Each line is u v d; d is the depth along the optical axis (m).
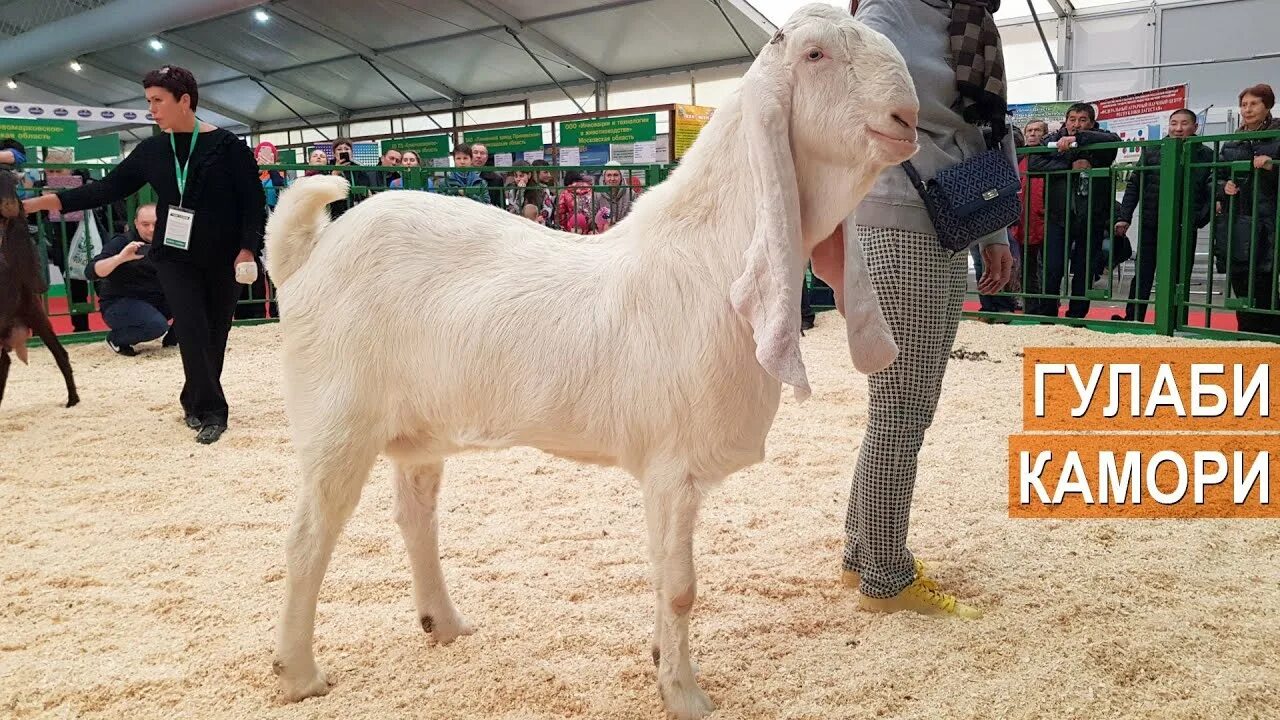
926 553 3.81
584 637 3.08
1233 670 2.77
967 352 8.41
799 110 2.35
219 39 22.06
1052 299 10.14
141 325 9.24
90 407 7.02
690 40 18.25
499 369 2.55
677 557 2.51
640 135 12.27
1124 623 3.12
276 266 2.80
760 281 2.31
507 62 20.91
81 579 3.68
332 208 10.89
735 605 3.36
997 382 7.18
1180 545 3.83
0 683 2.82
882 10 3.06
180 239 5.75
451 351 2.59
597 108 20.89
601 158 12.64
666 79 19.88
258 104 26.55
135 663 2.97
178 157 5.81
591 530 4.16
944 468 4.98
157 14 17.83
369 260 2.68
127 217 10.92
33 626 3.27
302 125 27.17
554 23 18.58
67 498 4.77
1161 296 8.88
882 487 3.18
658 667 2.73
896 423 3.16
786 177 2.33
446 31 19.80
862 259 2.65
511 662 2.94
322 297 2.69
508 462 5.30
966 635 3.05
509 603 3.38
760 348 2.28
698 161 2.58
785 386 7.18
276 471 5.27
